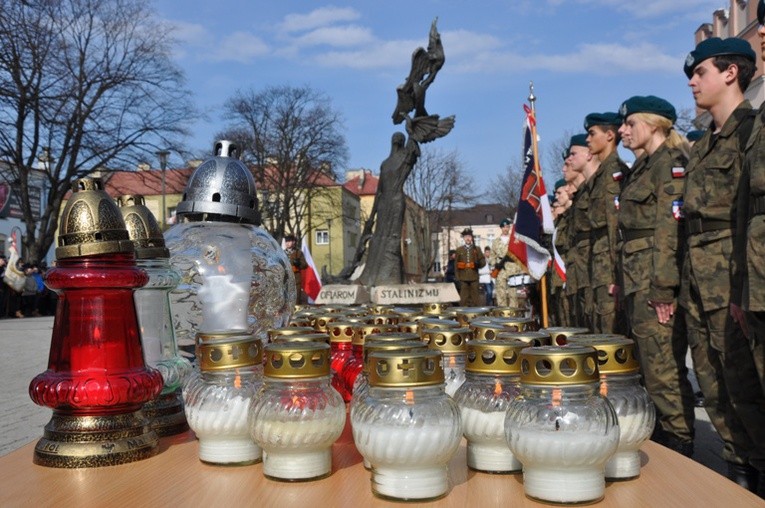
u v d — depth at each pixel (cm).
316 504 106
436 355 107
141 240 170
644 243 459
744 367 353
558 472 104
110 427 136
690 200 383
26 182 2984
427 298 1113
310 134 4566
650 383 442
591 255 619
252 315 200
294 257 1298
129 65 2866
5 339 1399
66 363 138
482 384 124
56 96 2675
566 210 887
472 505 105
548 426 103
